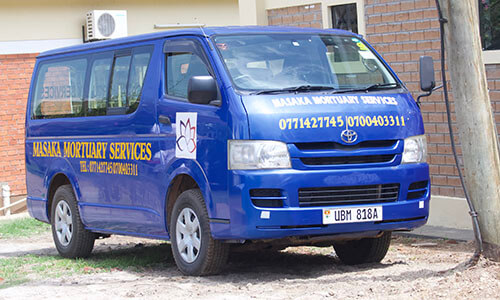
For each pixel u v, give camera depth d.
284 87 8.91
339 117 8.60
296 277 9.00
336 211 8.46
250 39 9.38
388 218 8.71
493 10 11.97
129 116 10.17
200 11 24.25
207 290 8.27
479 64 8.20
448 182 12.69
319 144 8.53
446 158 12.68
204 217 8.86
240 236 8.44
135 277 9.62
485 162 8.21
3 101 20.62
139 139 9.96
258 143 8.36
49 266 10.97
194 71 9.27
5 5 21.27
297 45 9.50
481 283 7.64
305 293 7.82
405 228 8.98
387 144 8.84
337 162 8.55
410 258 10.34
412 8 13.06
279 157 8.36
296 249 11.57
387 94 9.13
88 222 11.24
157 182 9.62
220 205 8.59
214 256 8.89
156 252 12.00
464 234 11.97
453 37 8.22
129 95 10.27
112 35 22.05
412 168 8.89
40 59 12.49
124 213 10.36
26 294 8.73
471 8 8.17
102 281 9.45
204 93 8.70
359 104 8.80
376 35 13.70
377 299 7.35
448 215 12.62
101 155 10.74
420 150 9.04
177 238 9.31
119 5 22.97
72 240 11.58
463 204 12.39
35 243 14.48
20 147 20.86
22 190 20.91
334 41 9.77
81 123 11.18
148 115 9.81
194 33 9.45
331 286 8.10
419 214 8.95
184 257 9.24
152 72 9.88
